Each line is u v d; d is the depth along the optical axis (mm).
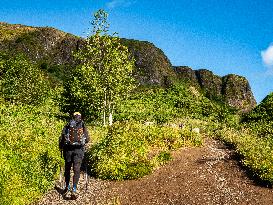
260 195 12914
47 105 43562
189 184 14008
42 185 12852
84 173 15391
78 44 159625
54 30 165625
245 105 182625
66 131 12211
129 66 38062
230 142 22047
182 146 20312
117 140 16859
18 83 42844
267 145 19812
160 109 48281
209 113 46281
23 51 150500
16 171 12680
